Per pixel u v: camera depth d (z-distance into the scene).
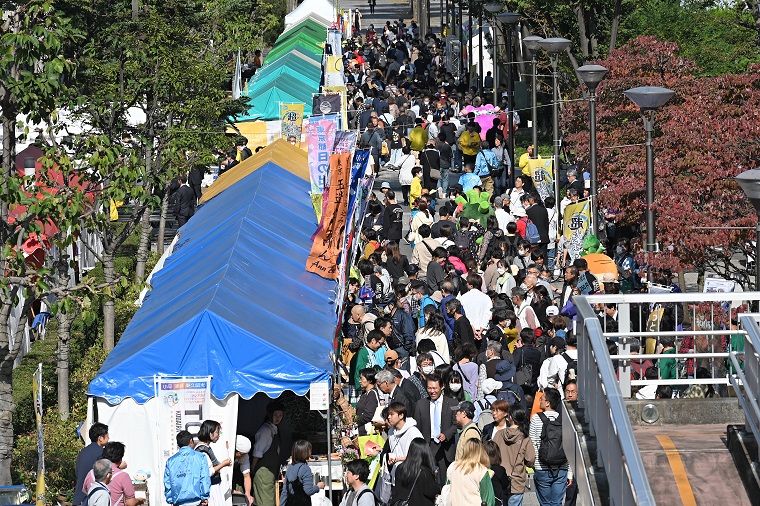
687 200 57.06
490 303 52.81
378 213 75.88
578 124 82.81
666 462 24.39
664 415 27.12
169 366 41.56
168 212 99.94
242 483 42.00
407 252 78.19
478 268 64.50
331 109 101.06
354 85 135.12
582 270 53.53
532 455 37.25
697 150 59.75
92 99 66.44
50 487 47.53
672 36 107.12
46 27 42.28
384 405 42.91
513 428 37.34
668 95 53.09
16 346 43.03
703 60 105.50
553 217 74.31
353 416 47.84
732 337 29.25
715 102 65.31
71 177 48.59
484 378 43.66
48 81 41.41
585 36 104.75
